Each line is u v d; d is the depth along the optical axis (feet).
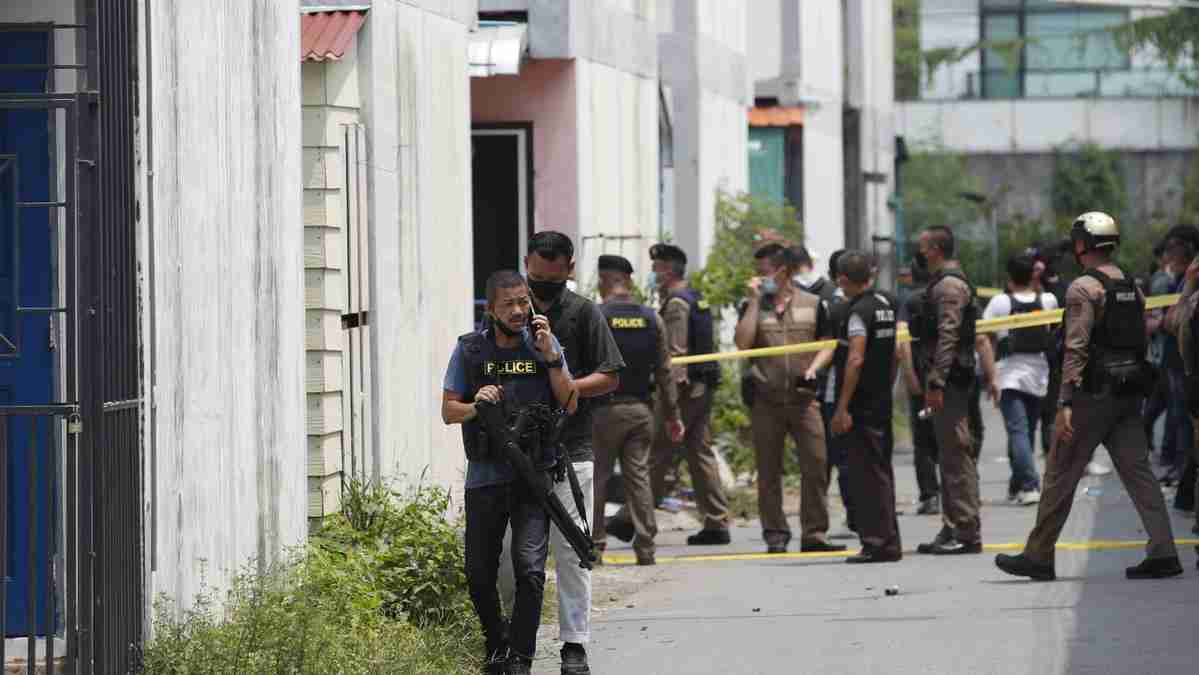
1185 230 145.38
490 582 75.10
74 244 64.28
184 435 72.90
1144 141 497.87
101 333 63.46
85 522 63.41
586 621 76.28
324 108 96.43
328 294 95.81
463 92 117.80
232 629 70.08
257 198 82.84
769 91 249.55
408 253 107.04
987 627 87.51
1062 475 101.45
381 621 79.61
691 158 192.75
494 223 150.71
